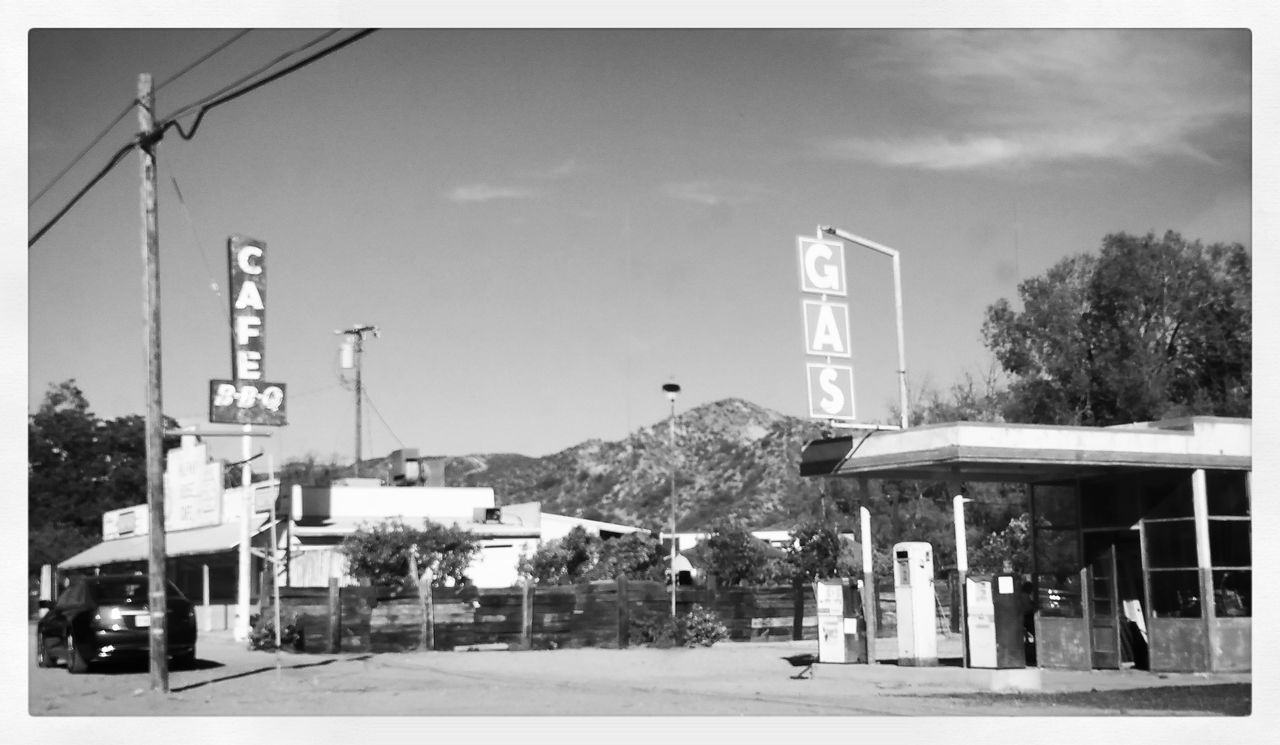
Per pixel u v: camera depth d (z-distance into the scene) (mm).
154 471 22375
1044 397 52219
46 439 78625
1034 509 25297
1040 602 23969
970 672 21734
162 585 22109
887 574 43812
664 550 46500
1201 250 51062
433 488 46750
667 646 30766
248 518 34219
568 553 43625
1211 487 23219
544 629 30547
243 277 33375
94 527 78438
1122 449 22453
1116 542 23891
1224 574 22938
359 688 21781
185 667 25859
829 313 24359
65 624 24938
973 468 23000
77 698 20969
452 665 25891
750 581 44938
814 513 62312
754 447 155125
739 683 22094
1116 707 18984
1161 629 22547
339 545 41406
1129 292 50750
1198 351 51312
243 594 33844
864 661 23438
